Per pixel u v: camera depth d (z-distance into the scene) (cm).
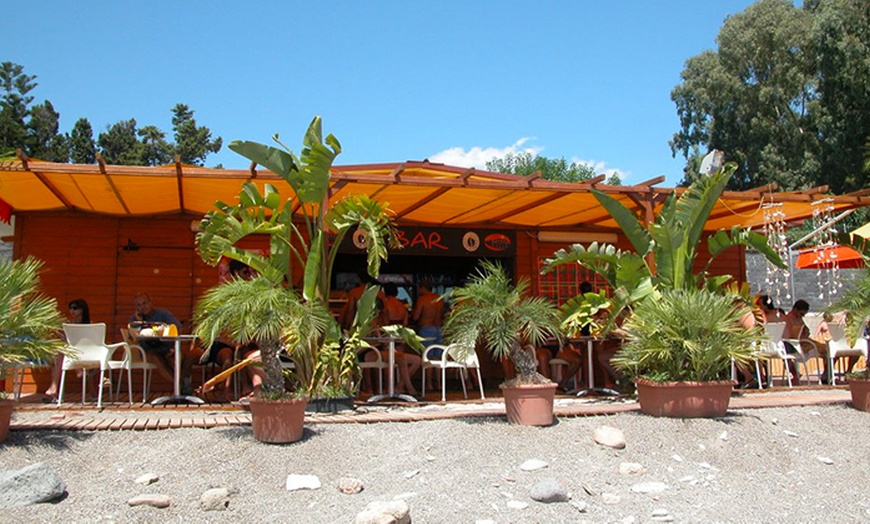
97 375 1103
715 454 691
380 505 509
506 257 1326
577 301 955
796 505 595
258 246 1199
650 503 581
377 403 892
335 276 1362
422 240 1266
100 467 599
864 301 908
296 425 655
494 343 740
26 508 511
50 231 1137
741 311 816
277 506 549
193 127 4731
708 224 1352
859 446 752
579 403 909
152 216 1165
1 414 604
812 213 1241
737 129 3303
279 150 824
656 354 788
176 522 514
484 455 655
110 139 4606
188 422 697
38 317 647
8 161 811
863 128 2784
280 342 698
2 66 4038
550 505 566
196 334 684
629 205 1148
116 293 1145
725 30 3306
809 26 3070
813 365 1477
